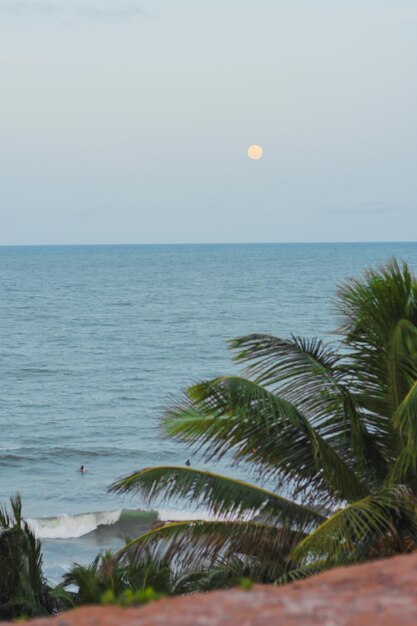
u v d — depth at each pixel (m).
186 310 161.50
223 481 13.83
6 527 17.44
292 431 13.88
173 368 95.88
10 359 102.44
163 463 56.31
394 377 14.05
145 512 44.28
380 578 7.75
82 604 15.27
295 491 14.07
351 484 13.84
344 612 6.68
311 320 140.62
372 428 14.56
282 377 14.31
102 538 42.12
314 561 12.80
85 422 68.81
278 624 6.38
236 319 144.75
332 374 14.69
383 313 14.10
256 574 13.62
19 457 57.75
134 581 14.33
